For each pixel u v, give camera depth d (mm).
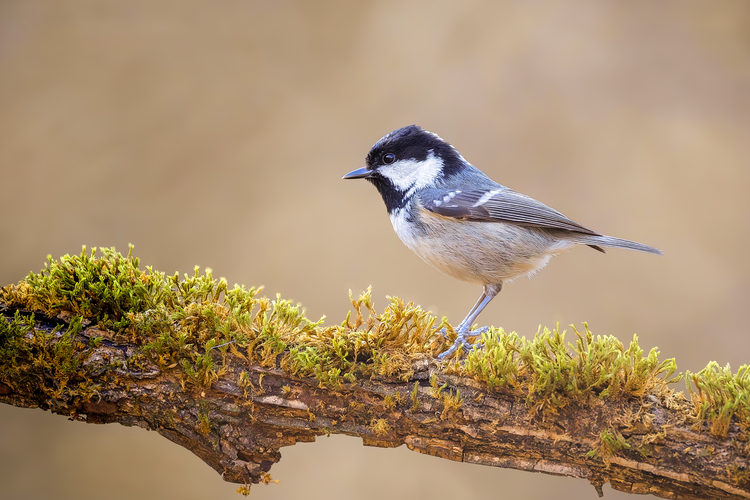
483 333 3438
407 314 3434
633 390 3426
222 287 3436
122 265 3434
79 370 3422
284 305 3434
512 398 3426
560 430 3426
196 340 3426
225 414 3424
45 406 3424
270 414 3426
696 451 3422
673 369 3426
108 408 3424
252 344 3426
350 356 3430
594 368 3426
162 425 3426
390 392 3426
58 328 3422
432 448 3430
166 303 3432
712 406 3424
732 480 3420
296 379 3426
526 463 3428
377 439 3430
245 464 3428
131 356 3424
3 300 3428
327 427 3426
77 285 3426
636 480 3426
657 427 3424
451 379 3428
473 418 3426
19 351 3420
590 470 3428
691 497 3426
